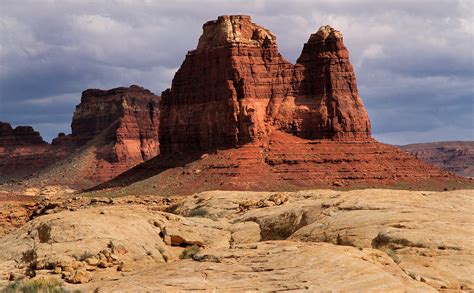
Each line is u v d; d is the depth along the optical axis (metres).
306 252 40.78
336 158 156.38
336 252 40.56
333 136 163.25
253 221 60.94
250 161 152.62
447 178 160.12
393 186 151.50
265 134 161.62
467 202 57.94
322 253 40.34
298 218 58.19
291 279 37.03
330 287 36.00
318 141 161.62
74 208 88.88
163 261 48.31
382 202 56.81
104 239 48.31
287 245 43.47
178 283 37.03
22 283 40.47
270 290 35.66
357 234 49.19
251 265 39.59
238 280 37.19
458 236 46.12
